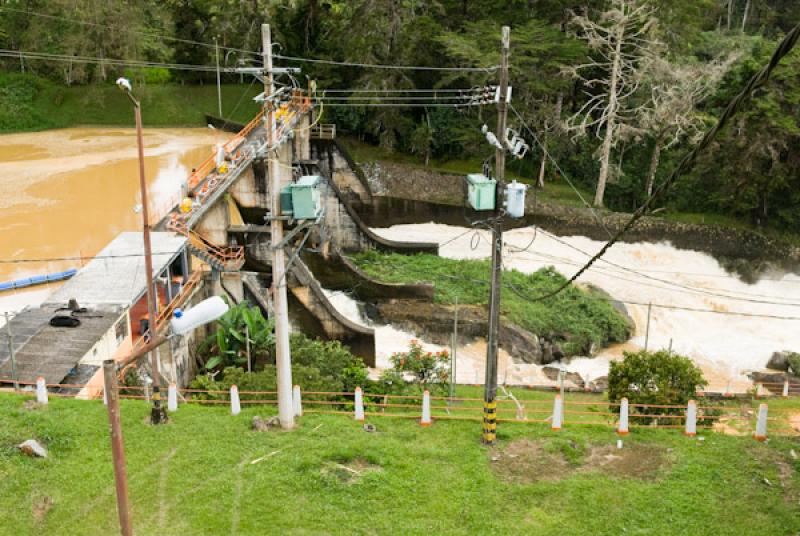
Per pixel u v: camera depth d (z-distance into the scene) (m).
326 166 58.06
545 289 44.81
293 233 19.52
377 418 22.11
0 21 83.94
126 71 81.94
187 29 86.12
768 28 83.94
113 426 12.27
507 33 18.00
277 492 18.08
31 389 22.89
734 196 56.94
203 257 33.72
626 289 48.91
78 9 76.62
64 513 17.20
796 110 53.47
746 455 19.97
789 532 16.81
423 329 41.16
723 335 43.28
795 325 44.66
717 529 16.91
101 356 25.84
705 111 60.31
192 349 31.72
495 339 19.88
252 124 50.84
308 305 37.22
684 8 58.22
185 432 20.70
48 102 83.25
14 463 18.75
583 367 38.97
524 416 25.28
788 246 54.59
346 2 71.50
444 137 66.19
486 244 56.09
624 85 59.09
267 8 74.75
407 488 18.39
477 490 18.31
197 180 39.53
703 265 53.97
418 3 65.19
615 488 18.39
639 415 22.09
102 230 49.34
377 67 60.81
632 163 65.31
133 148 73.06
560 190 62.47
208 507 17.50
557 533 16.78
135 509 17.38
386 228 60.09
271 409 22.52
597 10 60.16
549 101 62.94
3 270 42.16
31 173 63.56
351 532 16.81
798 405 29.70
